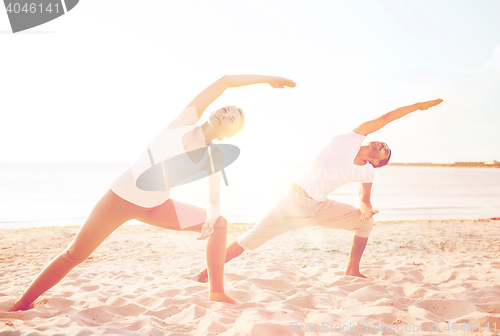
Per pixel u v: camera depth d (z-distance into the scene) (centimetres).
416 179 4075
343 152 315
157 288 314
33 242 643
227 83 254
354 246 349
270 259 495
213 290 263
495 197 2084
